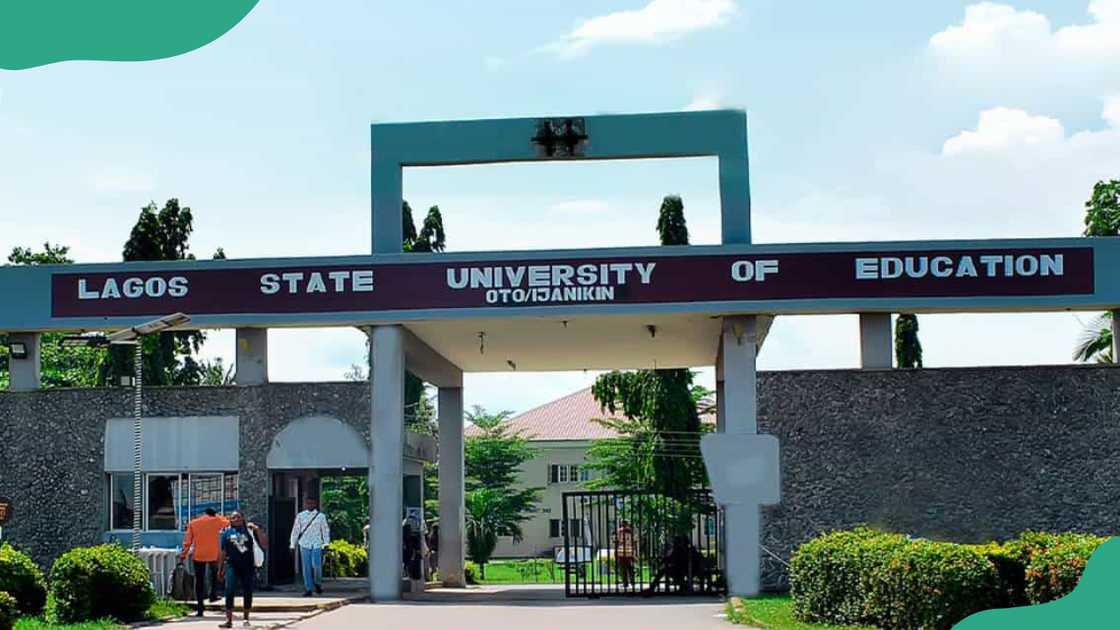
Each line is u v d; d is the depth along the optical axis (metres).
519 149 25.47
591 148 25.34
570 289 24.80
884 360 25.00
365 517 63.25
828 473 24.73
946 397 24.81
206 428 25.95
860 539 18.73
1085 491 24.42
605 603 24.25
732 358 24.84
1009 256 24.42
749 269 24.56
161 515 25.94
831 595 18.41
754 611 20.55
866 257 24.50
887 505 24.62
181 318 21.98
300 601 23.23
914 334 45.31
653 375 44.56
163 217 44.12
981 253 24.47
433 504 54.66
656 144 25.30
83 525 25.92
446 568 33.09
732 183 25.16
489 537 62.41
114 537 25.84
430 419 50.56
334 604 23.20
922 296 24.39
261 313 25.30
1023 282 24.36
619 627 19.05
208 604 22.53
